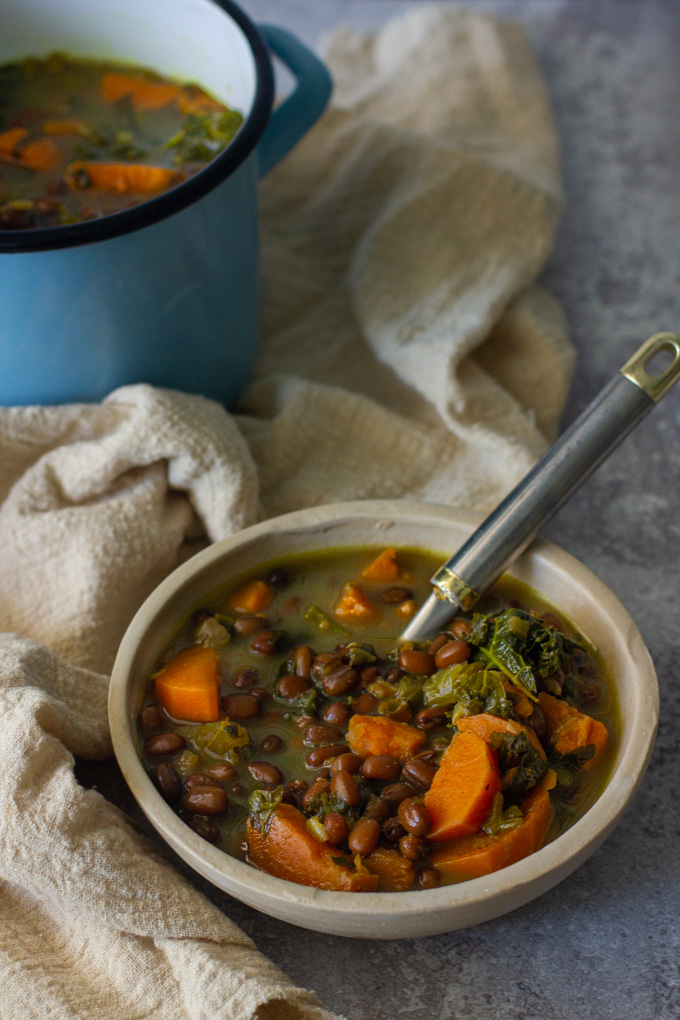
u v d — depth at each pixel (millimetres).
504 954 609
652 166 910
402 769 598
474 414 743
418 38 942
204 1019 567
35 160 712
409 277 790
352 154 855
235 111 723
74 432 698
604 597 621
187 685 611
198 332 709
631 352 810
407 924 562
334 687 614
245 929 617
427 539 649
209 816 591
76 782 600
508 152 869
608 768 597
